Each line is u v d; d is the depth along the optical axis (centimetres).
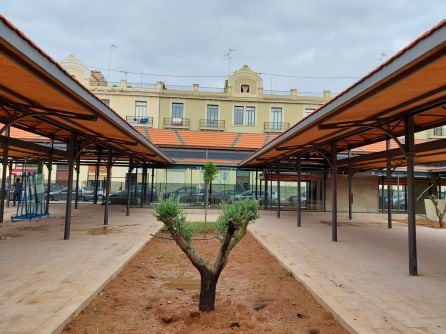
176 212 450
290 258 775
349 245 971
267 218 1750
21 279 562
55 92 575
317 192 2336
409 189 679
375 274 649
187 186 2488
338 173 2267
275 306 487
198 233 1197
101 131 1002
